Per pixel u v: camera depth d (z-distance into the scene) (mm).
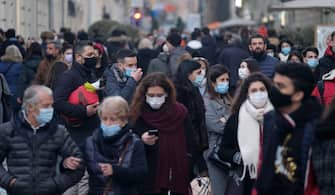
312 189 10164
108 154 12320
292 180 10234
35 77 22562
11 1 43594
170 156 13445
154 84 13297
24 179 12102
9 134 12164
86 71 16062
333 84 17500
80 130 15680
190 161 13727
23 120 12180
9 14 42969
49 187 12156
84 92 15695
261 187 10359
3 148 12188
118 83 16156
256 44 22719
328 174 9820
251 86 12867
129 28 55250
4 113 20219
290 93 10211
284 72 10234
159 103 13352
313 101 10305
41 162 12156
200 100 15359
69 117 15555
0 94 20062
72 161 12211
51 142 12211
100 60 18922
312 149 9953
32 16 49938
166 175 13430
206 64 16672
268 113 10500
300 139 10195
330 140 9828
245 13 90188
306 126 10180
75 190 14609
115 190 12320
